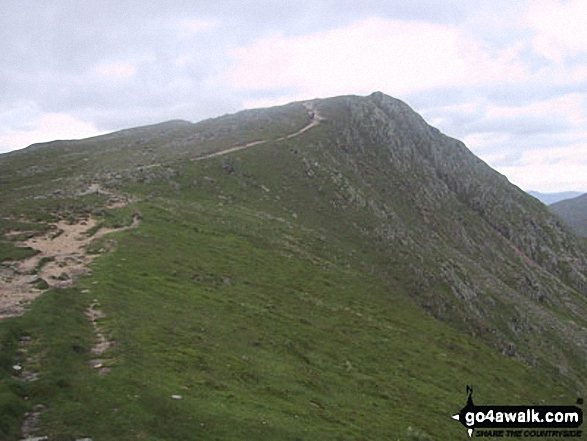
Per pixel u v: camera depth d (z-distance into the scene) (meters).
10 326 28.27
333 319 57.28
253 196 107.88
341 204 121.38
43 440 18.08
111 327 32.03
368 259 102.44
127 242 56.72
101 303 36.50
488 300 116.88
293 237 89.50
